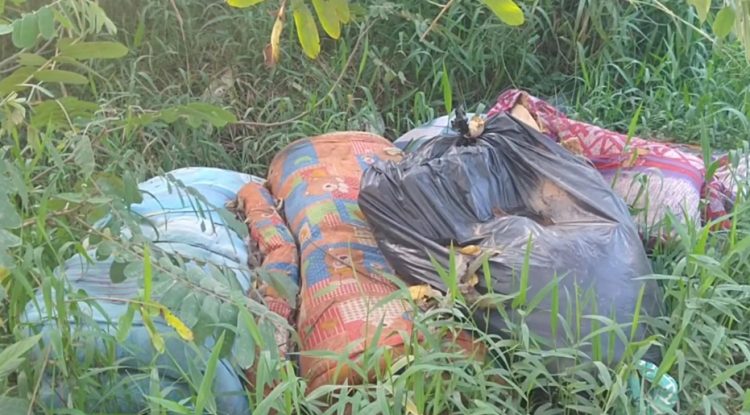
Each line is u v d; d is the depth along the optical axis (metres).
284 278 2.34
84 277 2.35
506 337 2.30
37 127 2.31
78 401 1.99
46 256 2.19
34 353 2.04
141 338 2.12
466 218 2.59
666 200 2.93
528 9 4.15
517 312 2.23
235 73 4.04
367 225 2.80
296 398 1.93
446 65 4.14
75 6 1.97
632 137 3.18
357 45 3.84
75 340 2.04
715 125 3.69
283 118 3.84
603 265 2.41
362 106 3.96
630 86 4.01
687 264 2.43
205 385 1.82
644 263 2.49
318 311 2.43
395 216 2.59
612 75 4.17
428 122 3.70
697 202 2.94
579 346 2.18
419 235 2.54
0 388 1.95
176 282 1.93
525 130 2.81
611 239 2.48
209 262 2.19
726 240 2.75
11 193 1.84
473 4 4.17
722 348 2.31
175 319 1.81
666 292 2.46
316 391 1.98
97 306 2.04
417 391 2.00
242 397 2.17
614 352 2.23
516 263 2.38
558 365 2.21
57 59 2.06
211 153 3.66
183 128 3.59
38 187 2.63
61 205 2.20
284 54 4.06
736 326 2.54
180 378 2.13
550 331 2.27
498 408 2.12
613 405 2.14
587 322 2.29
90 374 1.97
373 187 2.64
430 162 2.68
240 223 2.54
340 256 2.63
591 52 4.29
